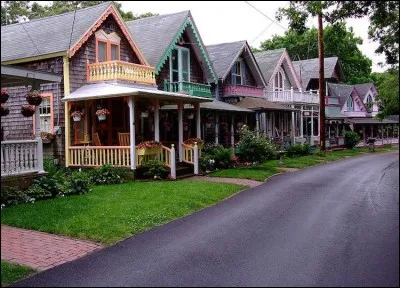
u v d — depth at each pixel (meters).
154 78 21.00
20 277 6.85
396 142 55.03
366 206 11.90
